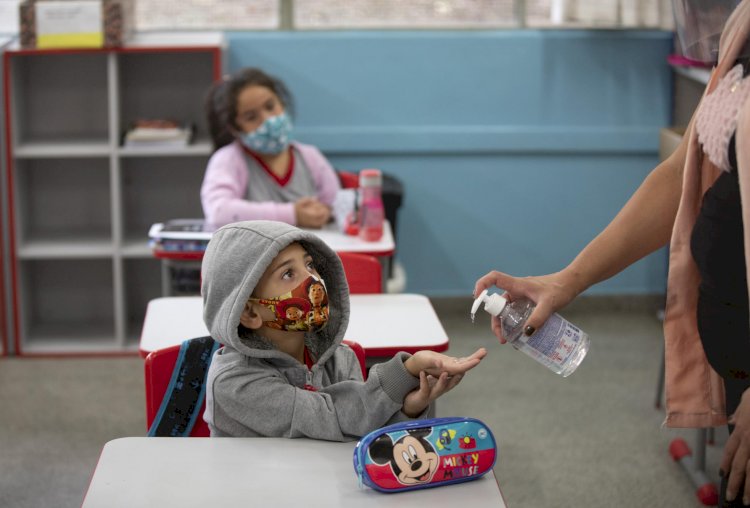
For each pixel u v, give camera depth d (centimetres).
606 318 454
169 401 200
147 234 434
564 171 452
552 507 285
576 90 445
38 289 445
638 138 446
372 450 150
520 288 171
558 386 375
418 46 440
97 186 440
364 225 319
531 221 457
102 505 148
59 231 437
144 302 449
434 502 148
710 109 152
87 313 450
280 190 356
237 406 171
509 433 334
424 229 456
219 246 174
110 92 401
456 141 445
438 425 154
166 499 149
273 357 173
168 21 443
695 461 297
